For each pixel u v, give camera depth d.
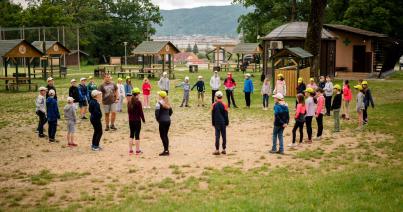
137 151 14.26
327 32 39.81
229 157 13.72
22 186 10.92
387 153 13.80
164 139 14.04
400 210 8.40
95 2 93.75
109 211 8.88
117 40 96.62
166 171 12.14
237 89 35.03
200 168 12.41
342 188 9.98
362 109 17.80
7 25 80.19
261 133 17.66
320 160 13.16
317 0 30.92
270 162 13.02
